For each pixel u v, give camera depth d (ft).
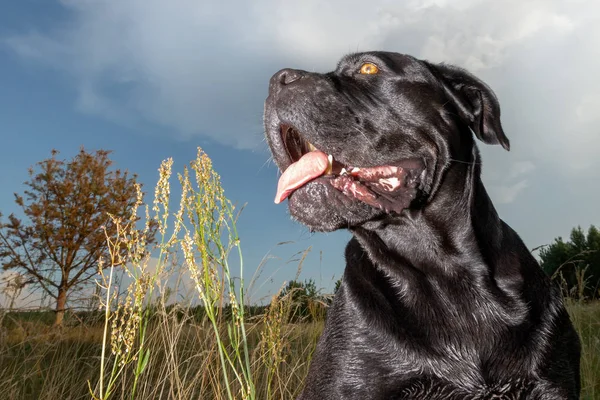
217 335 1.43
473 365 1.61
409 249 1.76
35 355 3.03
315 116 1.72
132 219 1.29
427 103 1.80
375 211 1.73
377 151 1.75
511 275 1.72
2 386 2.79
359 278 1.79
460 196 1.77
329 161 1.77
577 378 1.73
